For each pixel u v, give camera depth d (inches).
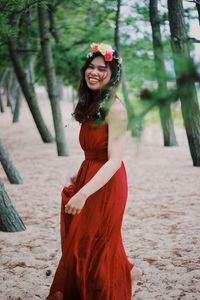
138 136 40.7
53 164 412.8
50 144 591.8
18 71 563.8
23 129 793.6
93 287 97.0
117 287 101.0
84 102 96.3
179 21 287.6
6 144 590.6
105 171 90.7
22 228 190.7
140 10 435.5
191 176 331.9
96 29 528.4
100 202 96.8
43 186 302.4
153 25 347.6
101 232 97.6
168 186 295.3
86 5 495.2
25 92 588.4
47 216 217.2
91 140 95.7
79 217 97.7
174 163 399.5
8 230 187.8
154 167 377.4
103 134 94.0
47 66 463.8
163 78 36.3
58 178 336.2
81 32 602.2
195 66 34.8
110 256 99.2
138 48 525.3
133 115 39.5
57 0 460.1
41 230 191.0
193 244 166.1
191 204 239.0
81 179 99.7
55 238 178.4
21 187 298.5
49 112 1146.0
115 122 90.8
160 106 38.1
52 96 468.1
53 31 527.2
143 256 153.5
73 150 530.9
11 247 166.7
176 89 36.8
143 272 137.3
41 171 370.6
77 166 401.1
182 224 197.3
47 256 155.8
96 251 97.4
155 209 229.5
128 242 171.8
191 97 37.1
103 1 474.0
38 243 171.5
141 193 274.2
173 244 167.0
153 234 182.2
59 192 280.7
